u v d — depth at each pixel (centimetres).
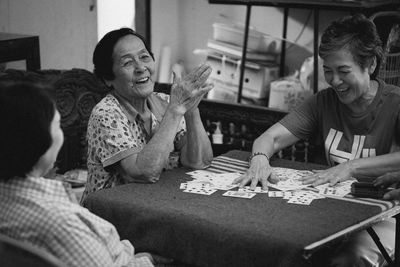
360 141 300
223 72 558
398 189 261
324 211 241
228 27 561
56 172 401
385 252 259
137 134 296
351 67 280
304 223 229
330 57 281
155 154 273
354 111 298
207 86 287
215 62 562
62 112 396
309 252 205
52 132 190
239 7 594
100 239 195
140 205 248
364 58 280
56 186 191
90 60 550
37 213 184
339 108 305
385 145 298
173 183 276
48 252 184
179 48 634
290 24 564
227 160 312
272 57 555
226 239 224
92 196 260
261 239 217
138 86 291
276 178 279
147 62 292
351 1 450
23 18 507
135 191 265
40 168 192
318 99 314
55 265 163
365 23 278
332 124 308
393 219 297
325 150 311
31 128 183
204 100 487
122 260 206
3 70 399
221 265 227
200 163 299
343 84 284
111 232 202
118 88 295
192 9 617
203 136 300
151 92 295
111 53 289
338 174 278
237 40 559
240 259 221
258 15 581
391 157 283
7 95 183
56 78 387
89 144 291
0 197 187
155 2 595
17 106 182
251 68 539
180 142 310
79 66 546
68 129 402
